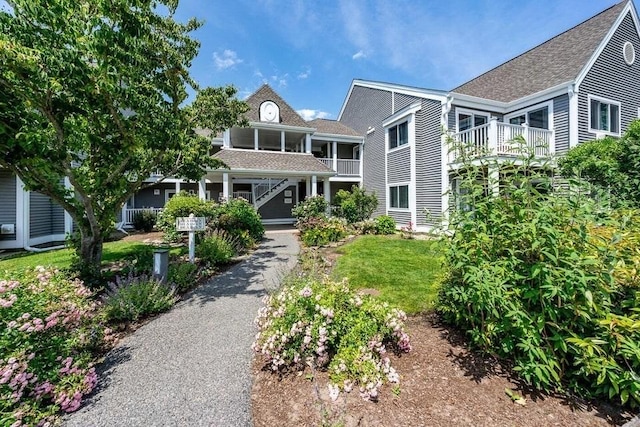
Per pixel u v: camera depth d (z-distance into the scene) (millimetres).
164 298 4574
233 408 2441
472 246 2832
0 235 9789
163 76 5859
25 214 10117
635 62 11961
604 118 11047
